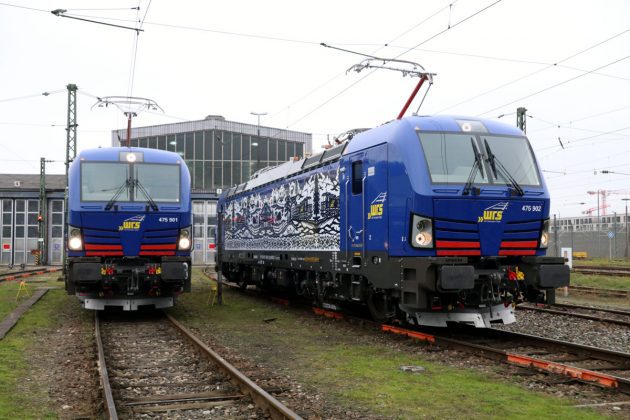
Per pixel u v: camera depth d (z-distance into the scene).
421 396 6.75
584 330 11.62
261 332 11.77
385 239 10.26
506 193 9.83
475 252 9.70
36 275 29.73
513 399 6.58
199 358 9.10
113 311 15.18
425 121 10.11
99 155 13.48
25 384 7.39
